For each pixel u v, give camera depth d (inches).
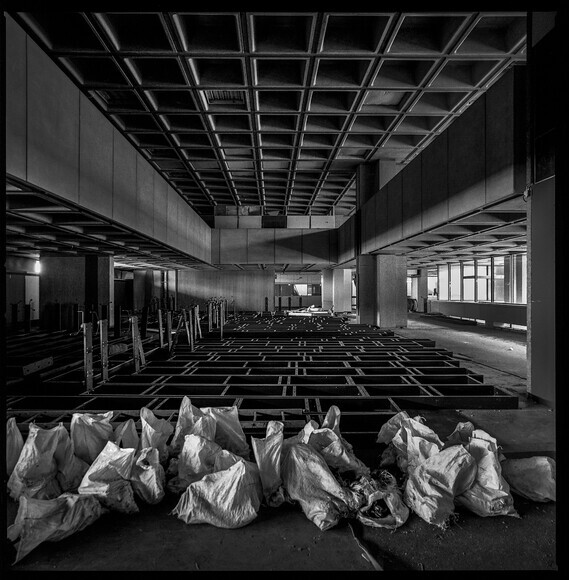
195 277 854.5
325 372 243.9
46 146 184.2
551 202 175.8
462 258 644.7
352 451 124.0
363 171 498.3
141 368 244.2
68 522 84.3
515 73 188.5
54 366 261.4
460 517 92.6
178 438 119.3
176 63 279.7
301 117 347.3
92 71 281.7
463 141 240.1
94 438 110.5
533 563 77.9
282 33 243.6
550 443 137.0
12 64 158.7
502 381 239.0
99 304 494.0
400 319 528.7
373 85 289.9
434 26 246.5
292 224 781.9
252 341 390.9
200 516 89.4
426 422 156.8
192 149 427.2
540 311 185.8
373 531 87.7
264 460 99.6
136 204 319.3
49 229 317.7
